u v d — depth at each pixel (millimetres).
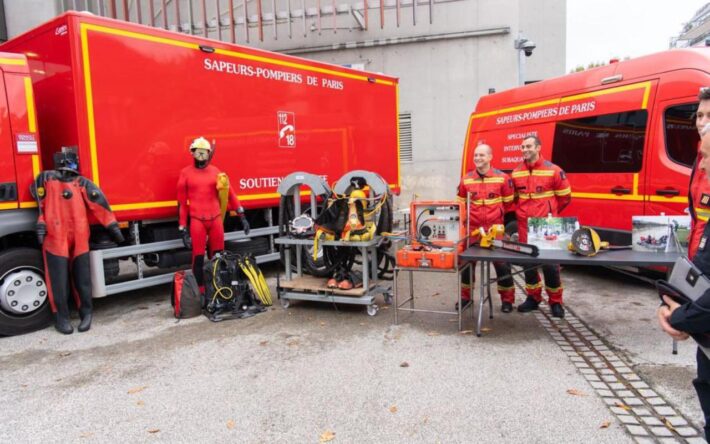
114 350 4730
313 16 13109
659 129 5867
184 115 6105
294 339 4887
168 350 4684
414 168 13562
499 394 3602
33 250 5320
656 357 4230
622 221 6344
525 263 4539
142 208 5770
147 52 5734
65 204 5156
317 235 5637
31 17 12180
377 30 13125
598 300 6051
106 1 12328
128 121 5598
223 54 6492
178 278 5742
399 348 4555
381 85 8969
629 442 2967
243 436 3148
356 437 3094
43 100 5586
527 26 14312
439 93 13227
